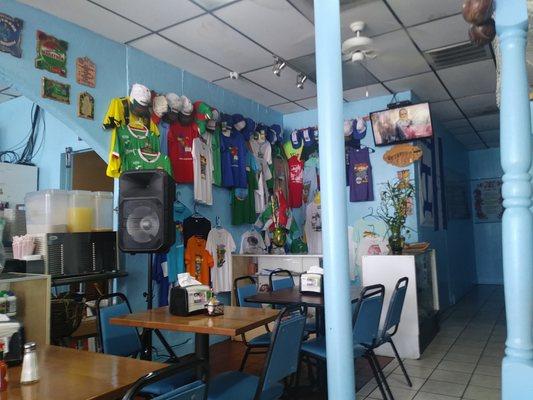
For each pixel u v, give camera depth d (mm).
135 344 2893
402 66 4750
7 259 3033
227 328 2219
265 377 2025
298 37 4008
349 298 1472
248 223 5473
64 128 5215
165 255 4246
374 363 3066
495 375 3633
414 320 4191
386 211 5566
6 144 5848
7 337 1794
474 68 4840
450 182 7699
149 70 4352
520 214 1179
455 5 3520
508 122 1197
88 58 3791
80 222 3471
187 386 1356
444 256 6738
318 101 1531
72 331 3111
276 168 6098
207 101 5090
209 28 3816
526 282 1167
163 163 4215
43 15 3479
